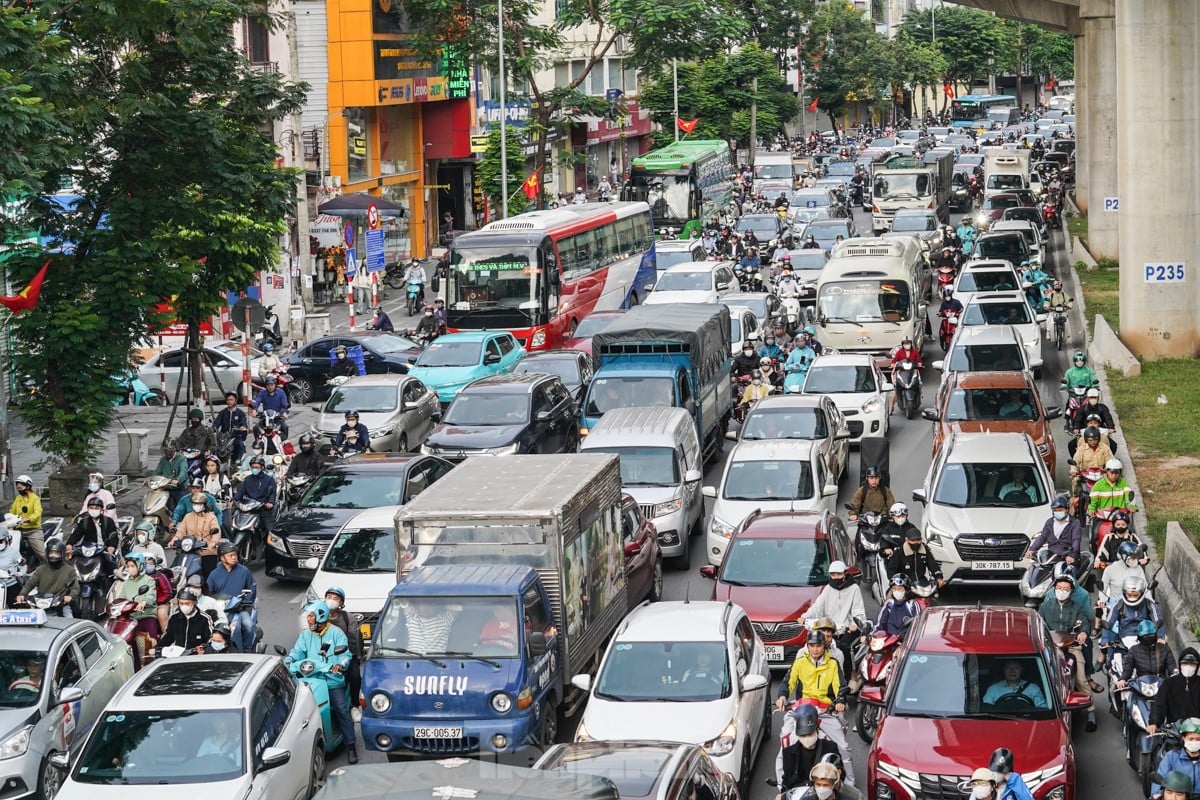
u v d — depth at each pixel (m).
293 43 102.00
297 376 86.25
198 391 71.06
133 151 60.91
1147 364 80.94
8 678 34.28
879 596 43.00
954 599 46.12
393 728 33.53
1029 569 43.06
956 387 60.03
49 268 60.69
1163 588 42.94
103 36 59.81
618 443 53.38
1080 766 33.91
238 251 64.50
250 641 40.28
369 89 131.25
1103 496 45.81
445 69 139.75
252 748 29.75
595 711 32.44
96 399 60.25
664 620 34.88
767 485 50.81
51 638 35.28
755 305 87.19
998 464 47.50
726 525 49.41
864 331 80.56
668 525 50.62
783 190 169.38
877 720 34.88
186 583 40.94
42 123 49.84
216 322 96.81
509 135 139.75
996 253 105.12
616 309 98.75
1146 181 81.75
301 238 103.38
